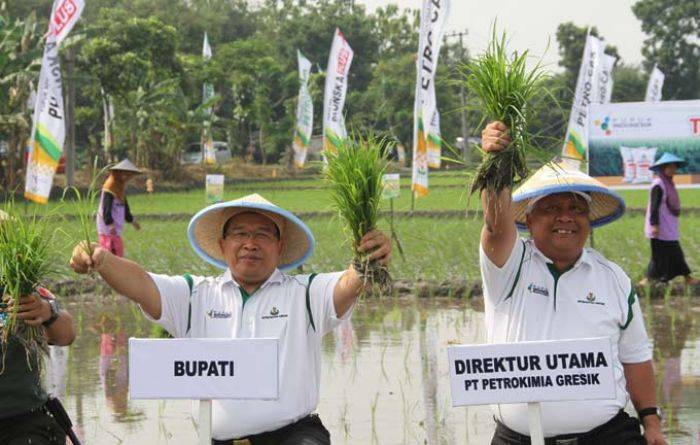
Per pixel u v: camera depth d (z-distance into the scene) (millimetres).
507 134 4383
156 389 4445
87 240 4699
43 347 4941
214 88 65688
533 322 4773
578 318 4754
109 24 48469
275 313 4859
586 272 4805
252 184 52500
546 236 4777
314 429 4852
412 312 13258
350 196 4613
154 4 76750
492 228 4586
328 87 35688
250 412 4750
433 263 17188
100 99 53281
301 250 5160
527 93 4359
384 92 65812
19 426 4953
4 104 38125
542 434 4410
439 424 7656
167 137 52219
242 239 4867
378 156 4688
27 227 4867
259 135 73562
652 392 5004
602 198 5203
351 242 4715
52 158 21516
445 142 4574
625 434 4770
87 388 9062
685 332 11422
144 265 17984
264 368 4406
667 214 14094
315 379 4938
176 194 46188
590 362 4352
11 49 35531
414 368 9688
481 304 13930
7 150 39125
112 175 14906
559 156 4434
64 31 21453
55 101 21469
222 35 88375
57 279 15523
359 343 11086
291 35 88438
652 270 14312
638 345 4938
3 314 4852
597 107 21375
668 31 83125
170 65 50625
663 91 84188
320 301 4855
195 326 4930
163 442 7309
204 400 4449
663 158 14094
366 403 8336
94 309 13938
